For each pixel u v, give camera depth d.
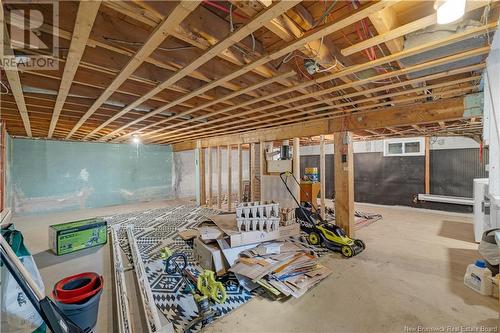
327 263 3.01
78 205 6.68
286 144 5.39
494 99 1.99
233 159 9.88
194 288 2.28
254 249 2.89
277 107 3.27
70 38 1.36
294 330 1.84
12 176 5.72
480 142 5.37
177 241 3.94
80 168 6.73
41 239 4.11
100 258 3.31
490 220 3.36
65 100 2.63
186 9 1.12
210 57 1.60
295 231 3.31
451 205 5.90
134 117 3.78
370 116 3.56
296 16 1.41
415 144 6.49
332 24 1.28
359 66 1.84
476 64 1.91
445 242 3.80
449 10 1.15
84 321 1.71
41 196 6.11
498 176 2.10
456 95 2.80
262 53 1.77
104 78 2.21
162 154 8.39
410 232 4.36
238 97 2.87
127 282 2.57
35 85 2.22
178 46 1.77
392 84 2.28
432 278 2.61
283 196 4.98
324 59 1.74
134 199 7.76
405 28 1.34
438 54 1.72
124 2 1.10
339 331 1.82
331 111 3.60
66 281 1.91
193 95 2.46
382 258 3.16
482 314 1.98
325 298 2.25
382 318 1.96
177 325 1.92
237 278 2.51
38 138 6.06
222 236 2.90
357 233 4.30
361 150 7.52
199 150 7.16
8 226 2.90
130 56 1.65
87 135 5.80
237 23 1.55
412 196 6.53
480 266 2.42
